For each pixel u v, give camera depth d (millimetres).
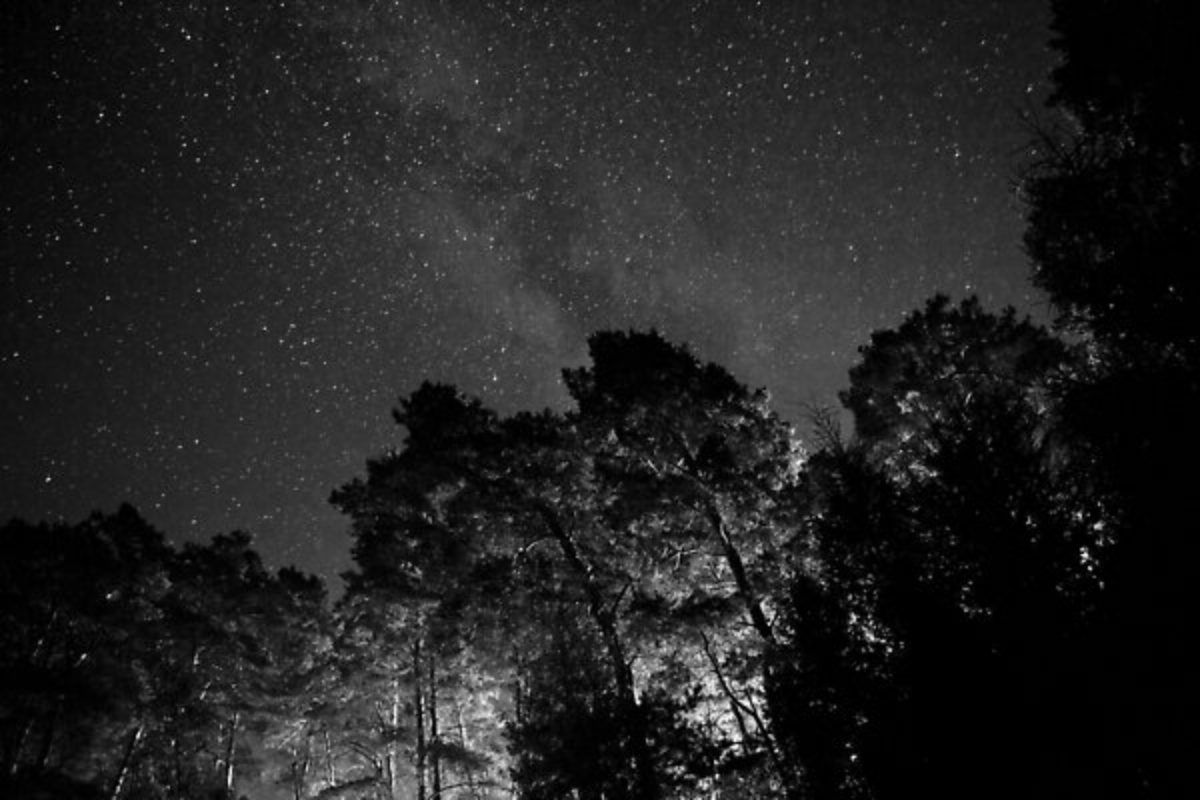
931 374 20953
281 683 26891
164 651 25125
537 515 20359
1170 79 9664
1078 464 9312
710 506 17906
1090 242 10414
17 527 22062
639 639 16594
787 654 13617
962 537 8828
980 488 8906
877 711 9023
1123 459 8805
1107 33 10219
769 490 18156
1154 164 9859
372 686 22766
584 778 12445
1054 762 7625
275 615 28250
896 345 22062
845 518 10484
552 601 17688
